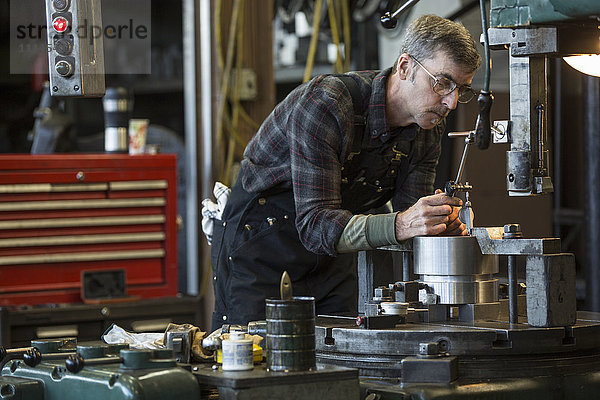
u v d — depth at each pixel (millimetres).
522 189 2469
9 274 4461
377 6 6523
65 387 2176
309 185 2773
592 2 2133
